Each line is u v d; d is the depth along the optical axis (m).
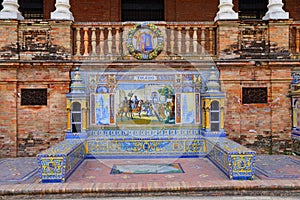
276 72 9.57
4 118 9.38
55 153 6.75
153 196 6.29
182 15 12.64
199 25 9.48
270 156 9.38
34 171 7.82
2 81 9.30
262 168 7.93
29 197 6.23
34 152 9.52
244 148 7.19
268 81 9.64
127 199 6.14
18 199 6.21
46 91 9.52
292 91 9.45
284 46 9.64
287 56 9.63
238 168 6.79
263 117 9.67
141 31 9.15
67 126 8.92
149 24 9.14
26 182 6.87
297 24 9.71
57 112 9.50
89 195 6.29
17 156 9.45
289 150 9.65
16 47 9.37
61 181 6.69
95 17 12.54
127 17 12.75
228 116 9.58
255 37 9.68
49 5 12.37
